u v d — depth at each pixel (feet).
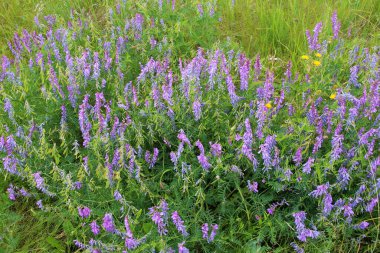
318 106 11.73
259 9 16.94
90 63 13.50
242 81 11.41
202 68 12.24
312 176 9.72
